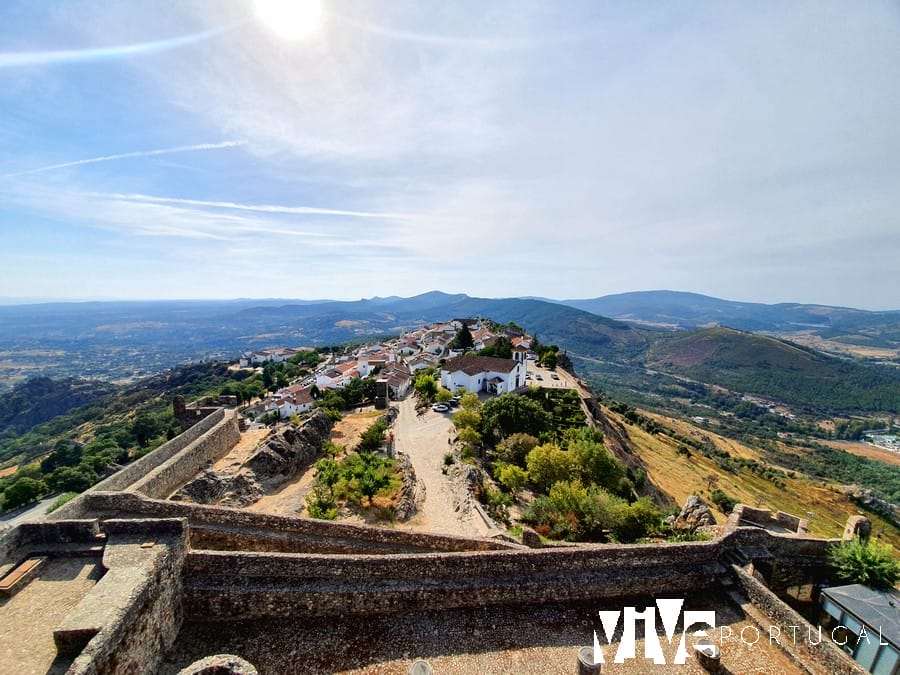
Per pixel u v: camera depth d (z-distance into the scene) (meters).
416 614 14.85
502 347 88.19
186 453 28.05
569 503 29.70
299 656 12.91
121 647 10.33
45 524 13.84
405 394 79.19
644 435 94.56
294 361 156.12
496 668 13.02
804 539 19.23
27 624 11.09
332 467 32.34
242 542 17.59
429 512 31.36
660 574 16.98
